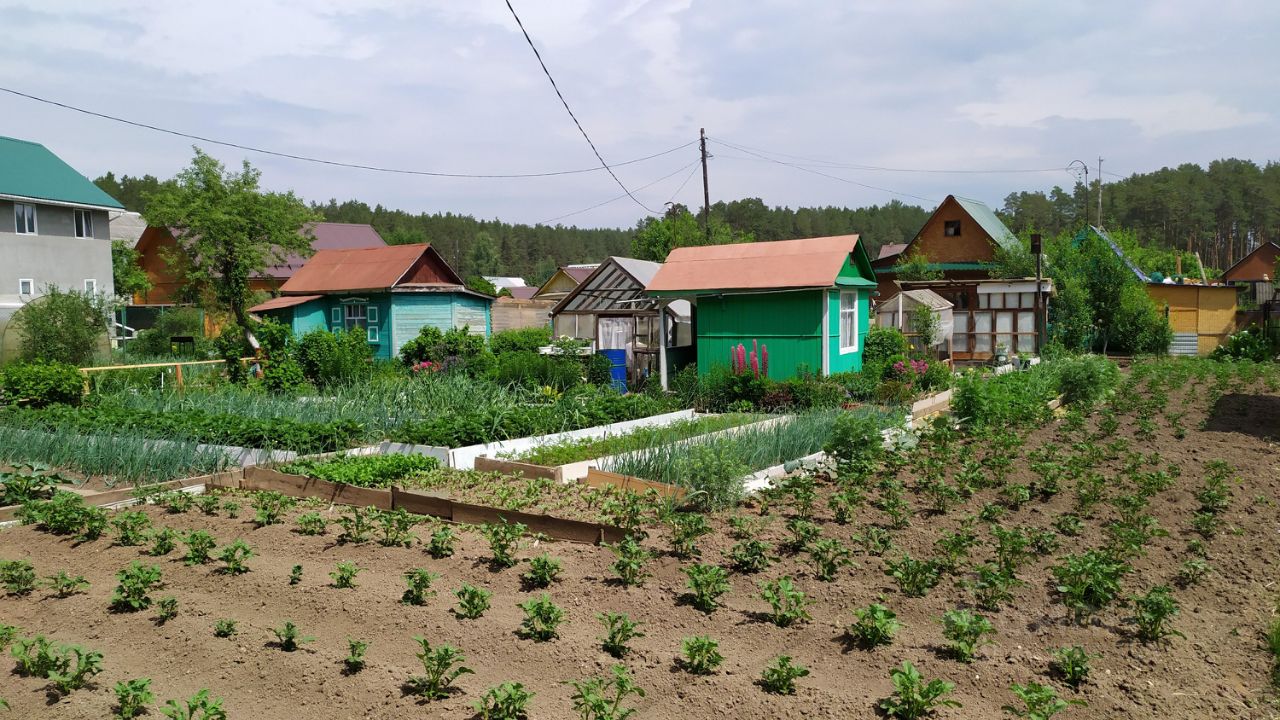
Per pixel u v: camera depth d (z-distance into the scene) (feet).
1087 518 26.96
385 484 31.94
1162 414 49.90
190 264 100.48
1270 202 304.09
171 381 61.26
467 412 43.62
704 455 28.25
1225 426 45.29
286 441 37.73
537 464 35.68
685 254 69.05
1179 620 19.17
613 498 28.66
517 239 471.62
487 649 16.80
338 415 45.39
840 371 63.77
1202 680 16.44
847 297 65.92
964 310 95.14
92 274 107.04
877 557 22.62
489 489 31.37
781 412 54.34
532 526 24.85
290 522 26.32
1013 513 27.25
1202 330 109.81
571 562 22.06
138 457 33.96
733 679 15.72
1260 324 112.57
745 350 61.52
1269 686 16.34
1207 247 321.32
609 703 13.98
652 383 65.16
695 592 19.17
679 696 15.12
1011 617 19.04
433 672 14.96
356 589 19.90
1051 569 21.94
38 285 99.96
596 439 41.73
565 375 64.80
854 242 63.46
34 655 16.65
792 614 18.29
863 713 14.49
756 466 33.78
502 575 20.98
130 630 18.02
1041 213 334.65
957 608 19.39
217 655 16.66
